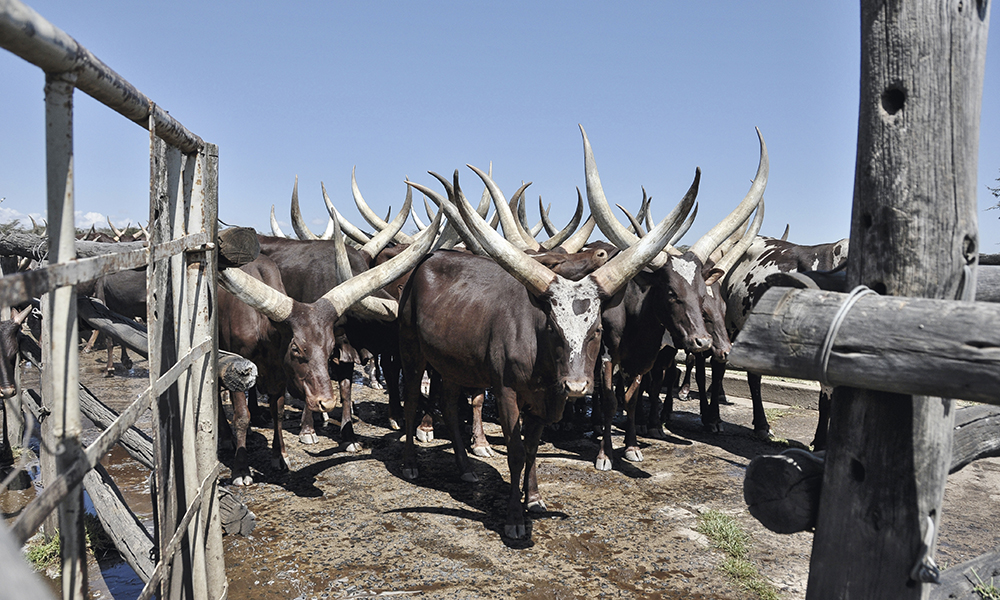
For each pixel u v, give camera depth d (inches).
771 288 80.0
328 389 183.8
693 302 226.2
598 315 163.2
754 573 158.6
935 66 75.1
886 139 77.6
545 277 163.6
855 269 81.7
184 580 111.5
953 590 100.0
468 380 214.2
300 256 284.0
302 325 183.0
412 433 231.1
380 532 180.7
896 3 76.6
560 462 253.4
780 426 315.6
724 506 205.8
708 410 309.3
